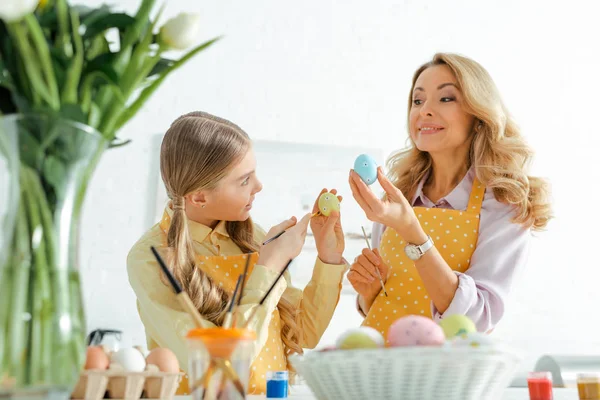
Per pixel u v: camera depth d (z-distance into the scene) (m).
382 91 3.80
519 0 4.11
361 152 3.67
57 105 0.80
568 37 4.13
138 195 3.33
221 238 1.72
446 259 1.68
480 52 3.98
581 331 3.72
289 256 1.45
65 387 0.75
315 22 3.79
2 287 0.73
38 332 0.74
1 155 0.78
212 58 3.59
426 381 0.81
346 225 3.47
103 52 0.88
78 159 0.78
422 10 3.96
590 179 3.94
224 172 1.60
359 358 0.81
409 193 1.91
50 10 0.85
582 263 3.82
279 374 1.16
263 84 3.64
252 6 3.71
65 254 0.77
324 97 3.71
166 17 3.55
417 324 0.89
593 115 4.04
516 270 1.64
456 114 1.74
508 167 1.72
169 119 3.46
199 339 0.76
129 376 0.93
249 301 1.37
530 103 3.98
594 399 1.10
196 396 0.76
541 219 1.74
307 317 1.68
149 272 1.55
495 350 0.81
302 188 3.51
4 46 0.80
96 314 3.14
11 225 0.76
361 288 1.77
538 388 1.09
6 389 0.71
